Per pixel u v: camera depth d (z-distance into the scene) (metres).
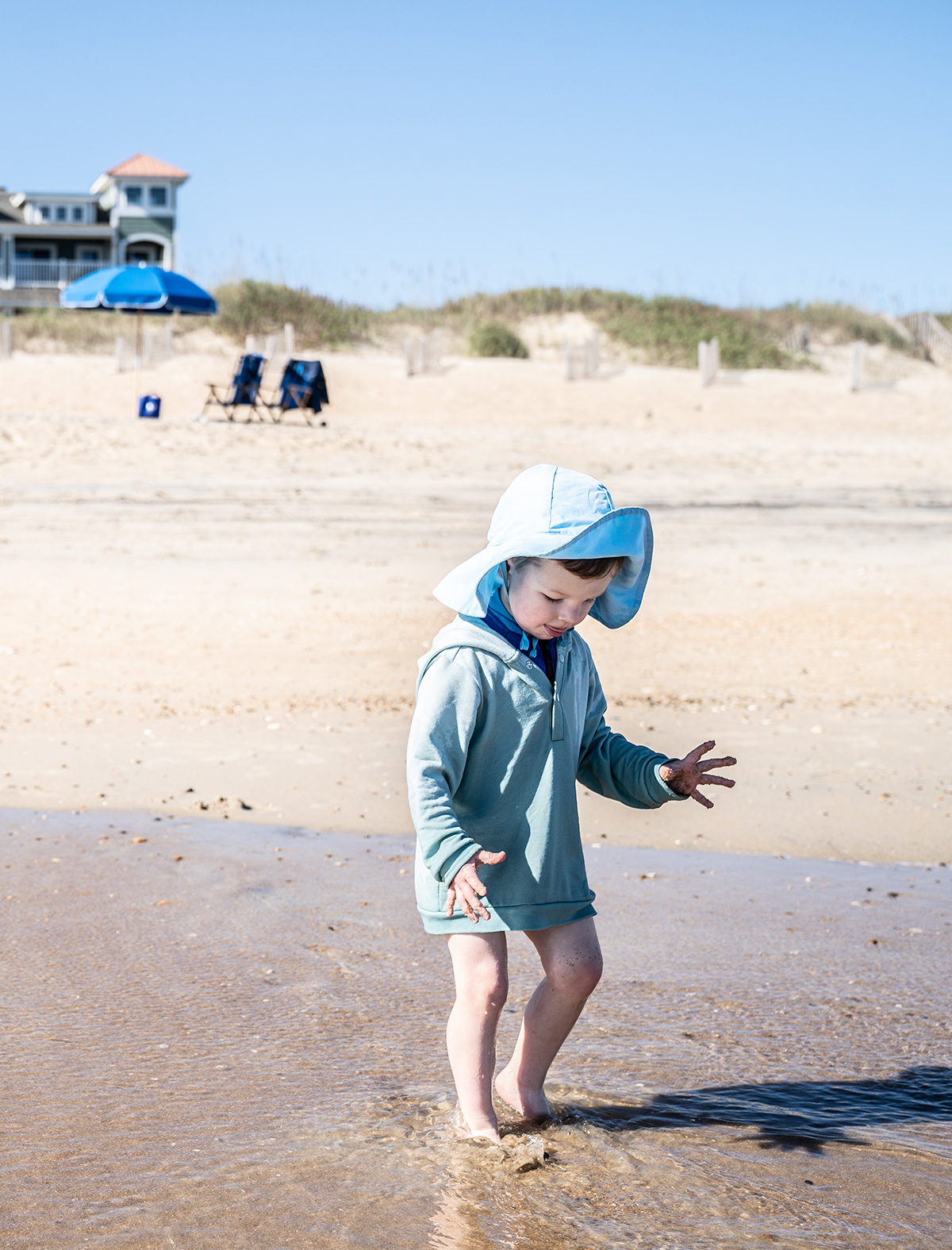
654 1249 1.88
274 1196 2.02
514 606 2.36
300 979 3.17
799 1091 2.54
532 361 32.16
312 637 8.89
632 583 2.48
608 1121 2.38
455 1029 2.33
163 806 5.05
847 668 7.97
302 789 5.32
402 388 25.88
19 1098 2.42
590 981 2.35
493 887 2.34
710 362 26.69
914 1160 2.22
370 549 12.93
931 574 11.69
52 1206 1.97
